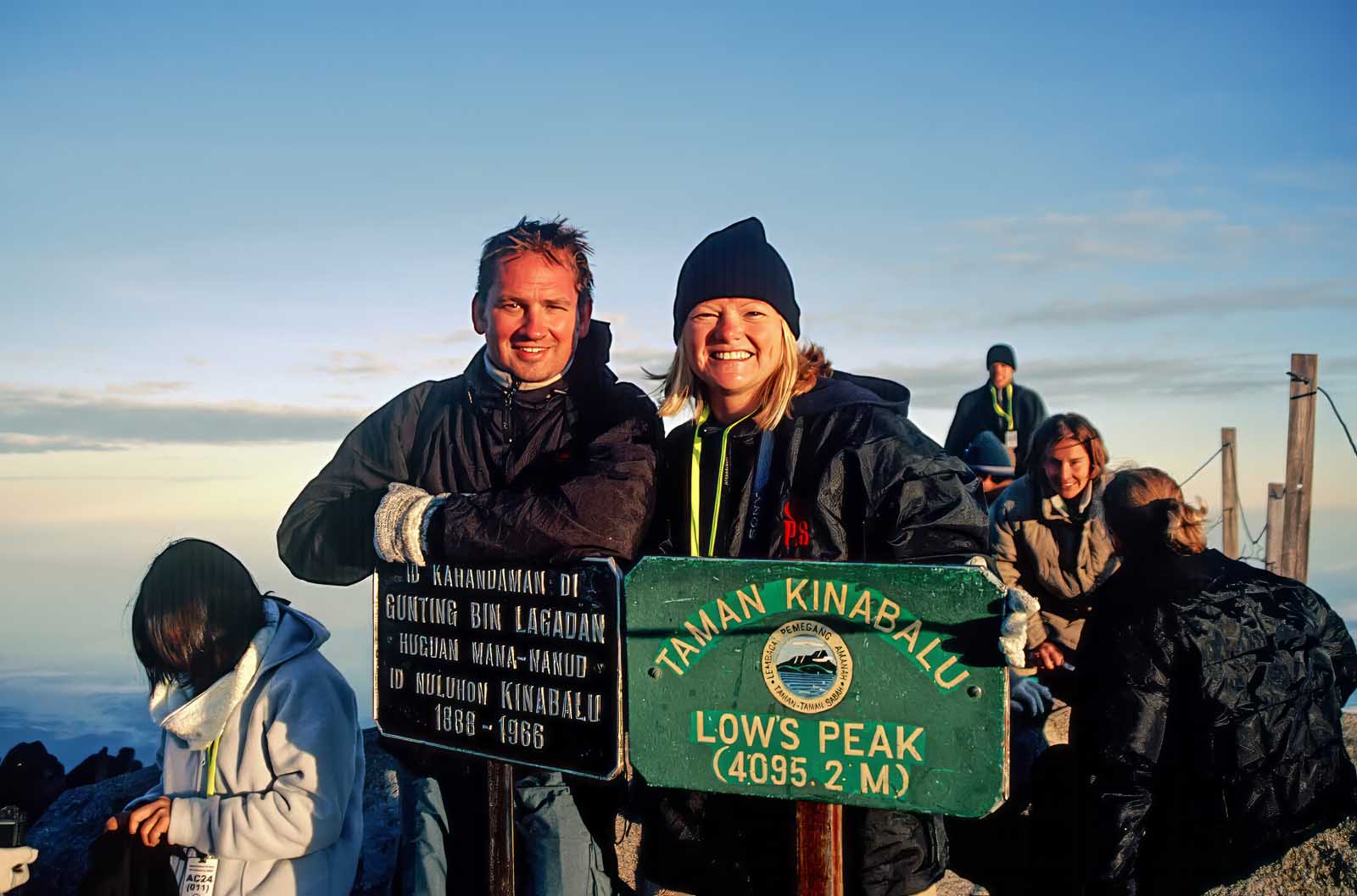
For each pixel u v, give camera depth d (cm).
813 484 252
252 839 295
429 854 304
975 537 245
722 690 231
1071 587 450
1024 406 1016
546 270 297
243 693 305
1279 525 1003
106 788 472
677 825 267
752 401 267
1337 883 335
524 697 272
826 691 222
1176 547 303
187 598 303
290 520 322
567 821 298
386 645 307
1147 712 291
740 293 259
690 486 271
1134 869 294
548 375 303
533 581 270
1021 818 338
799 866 230
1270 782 289
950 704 213
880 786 218
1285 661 296
